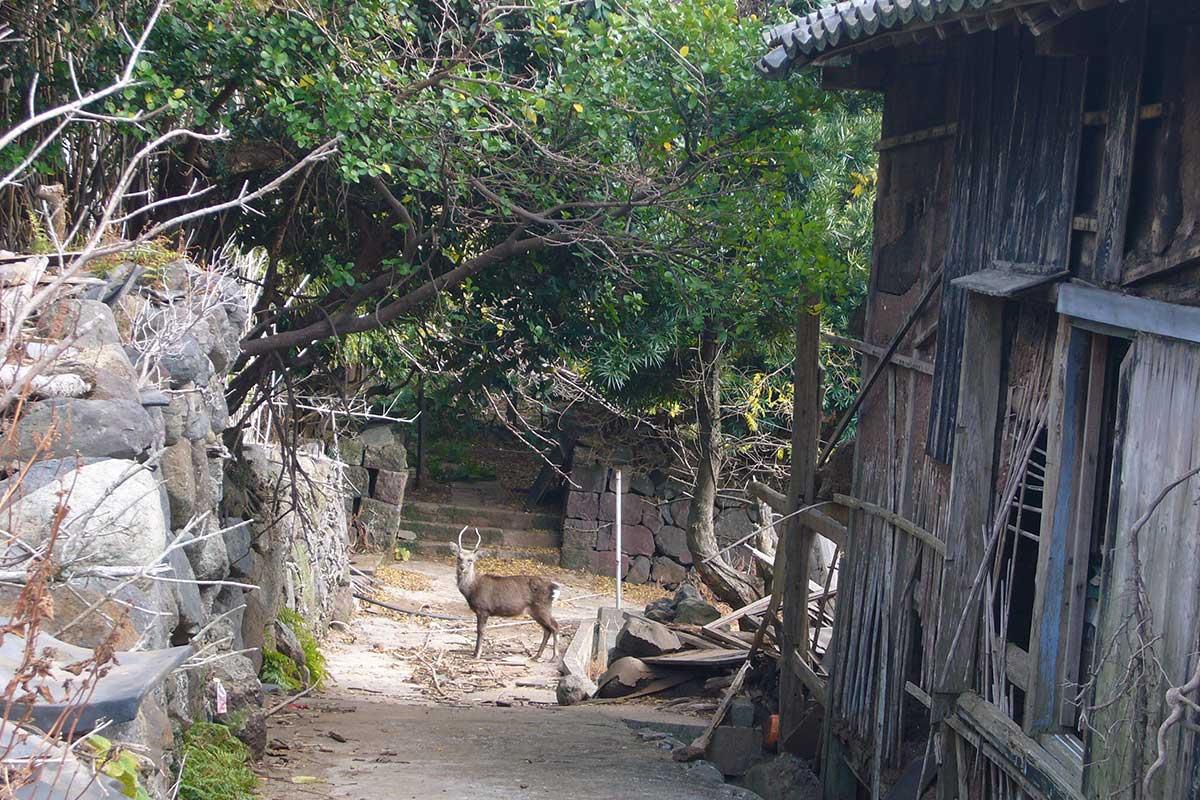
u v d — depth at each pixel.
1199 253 4.20
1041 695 4.96
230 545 8.20
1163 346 4.18
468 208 9.02
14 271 4.45
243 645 9.48
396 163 7.94
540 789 6.99
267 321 10.06
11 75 6.92
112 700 2.89
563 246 9.75
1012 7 4.70
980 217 6.07
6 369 3.64
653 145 8.64
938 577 6.31
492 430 23.28
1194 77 4.39
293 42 7.46
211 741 5.82
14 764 2.51
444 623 17.47
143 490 3.72
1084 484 4.92
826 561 13.09
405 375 14.94
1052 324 5.40
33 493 3.46
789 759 8.56
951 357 6.26
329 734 8.25
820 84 8.00
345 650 14.98
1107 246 4.82
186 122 7.88
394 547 21.05
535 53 9.24
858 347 7.98
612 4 9.20
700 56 8.41
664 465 20.88
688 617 13.80
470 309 11.11
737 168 8.88
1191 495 3.90
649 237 8.97
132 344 4.91
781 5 12.00
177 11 7.38
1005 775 5.28
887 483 7.38
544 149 8.33
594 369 15.70
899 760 6.74
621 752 8.84
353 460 20.95
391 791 6.45
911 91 7.43
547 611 15.11
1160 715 3.97
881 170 7.89
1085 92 5.11
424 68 8.20
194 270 6.27
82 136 7.14
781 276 8.60
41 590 2.61
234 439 10.28
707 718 10.58
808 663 9.05
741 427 18.95
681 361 16.94
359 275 10.26
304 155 8.60
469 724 9.65
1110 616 4.40
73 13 7.06
